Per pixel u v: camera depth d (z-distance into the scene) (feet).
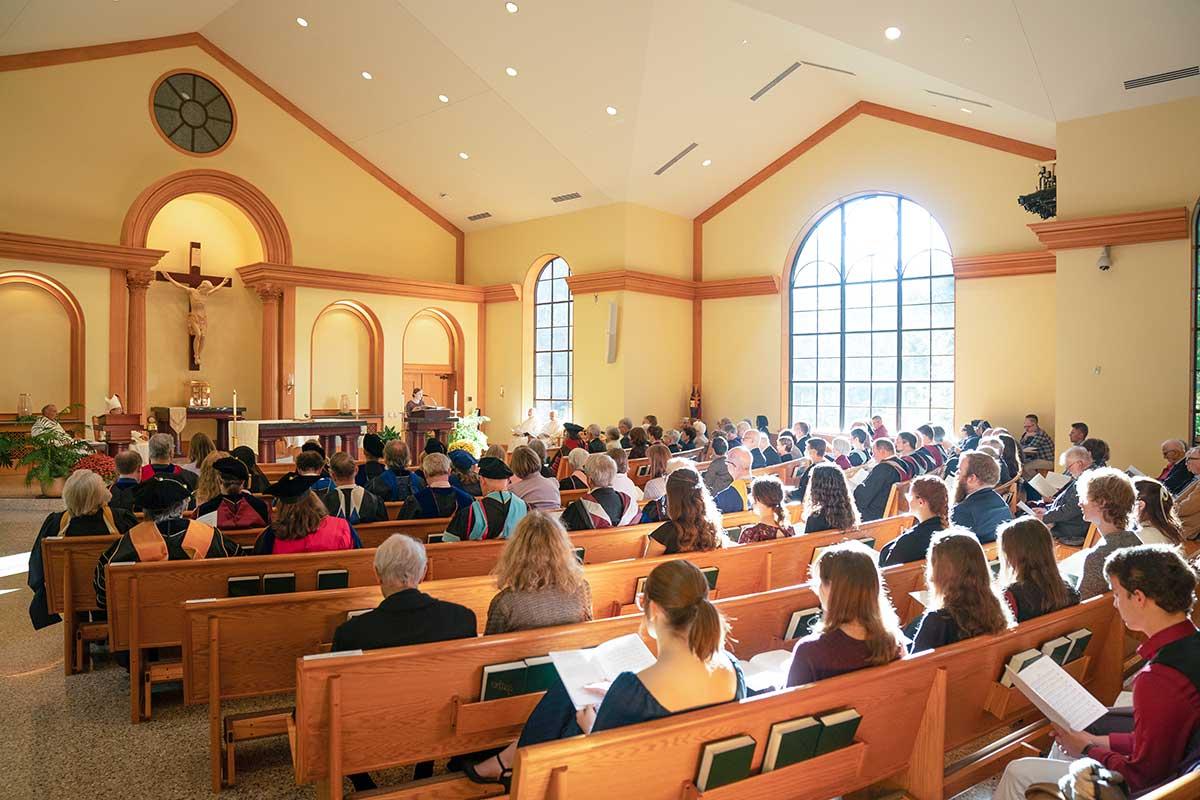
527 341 56.24
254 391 51.39
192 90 45.91
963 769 9.04
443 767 11.15
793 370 50.60
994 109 34.45
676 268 53.11
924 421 45.16
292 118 50.19
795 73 40.81
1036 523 10.30
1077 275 31.27
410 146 50.62
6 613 19.19
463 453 19.89
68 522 15.80
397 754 8.62
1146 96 29.25
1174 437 29.43
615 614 13.14
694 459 35.40
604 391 50.55
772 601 11.51
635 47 36.45
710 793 6.65
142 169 43.93
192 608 10.44
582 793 6.07
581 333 51.96
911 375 45.68
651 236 51.29
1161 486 14.01
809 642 8.04
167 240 48.08
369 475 23.81
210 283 48.29
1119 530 12.17
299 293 49.78
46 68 40.68
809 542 15.03
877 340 46.98
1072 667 10.21
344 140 52.26
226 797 10.51
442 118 46.50
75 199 41.63
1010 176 41.04
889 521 17.89
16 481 38.63
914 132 44.19
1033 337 40.34
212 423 49.62
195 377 48.88
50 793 10.63
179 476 20.02
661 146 44.60
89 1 37.01
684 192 50.60
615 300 49.75
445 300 56.49
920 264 45.32
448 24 38.42
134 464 19.07
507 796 8.06
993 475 16.20
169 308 48.21
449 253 58.85
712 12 33.99
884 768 8.21
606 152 44.98
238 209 48.21
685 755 6.54
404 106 46.50
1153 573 7.22
